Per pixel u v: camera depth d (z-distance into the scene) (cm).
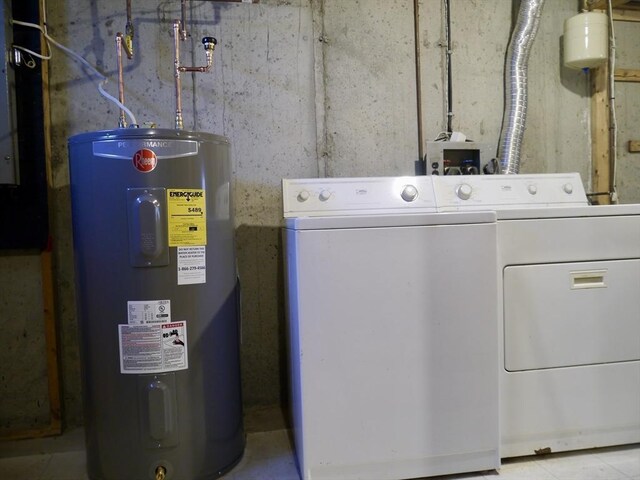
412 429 130
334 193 164
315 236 124
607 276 145
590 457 144
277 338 194
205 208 133
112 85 179
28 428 172
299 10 192
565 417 143
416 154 204
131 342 127
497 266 134
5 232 165
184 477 132
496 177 178
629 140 227
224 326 142
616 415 147
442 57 205
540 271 140
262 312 192
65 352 177
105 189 126
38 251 172
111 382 129
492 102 210
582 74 219
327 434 126
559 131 218
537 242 139
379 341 127
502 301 138
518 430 141
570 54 207
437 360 130
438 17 204
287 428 172
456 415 132
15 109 159
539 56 215
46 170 168
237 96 188
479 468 134
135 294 126
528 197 176
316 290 124
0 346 171
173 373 129
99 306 129
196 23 184
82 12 176
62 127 175
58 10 175
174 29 164
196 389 133
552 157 218
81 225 131
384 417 128
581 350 143
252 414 186
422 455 130
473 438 133
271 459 149
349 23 197
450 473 133
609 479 132
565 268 141
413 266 128
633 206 146
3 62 153
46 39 169
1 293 170
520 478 133
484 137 210
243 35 188
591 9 212
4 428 171
